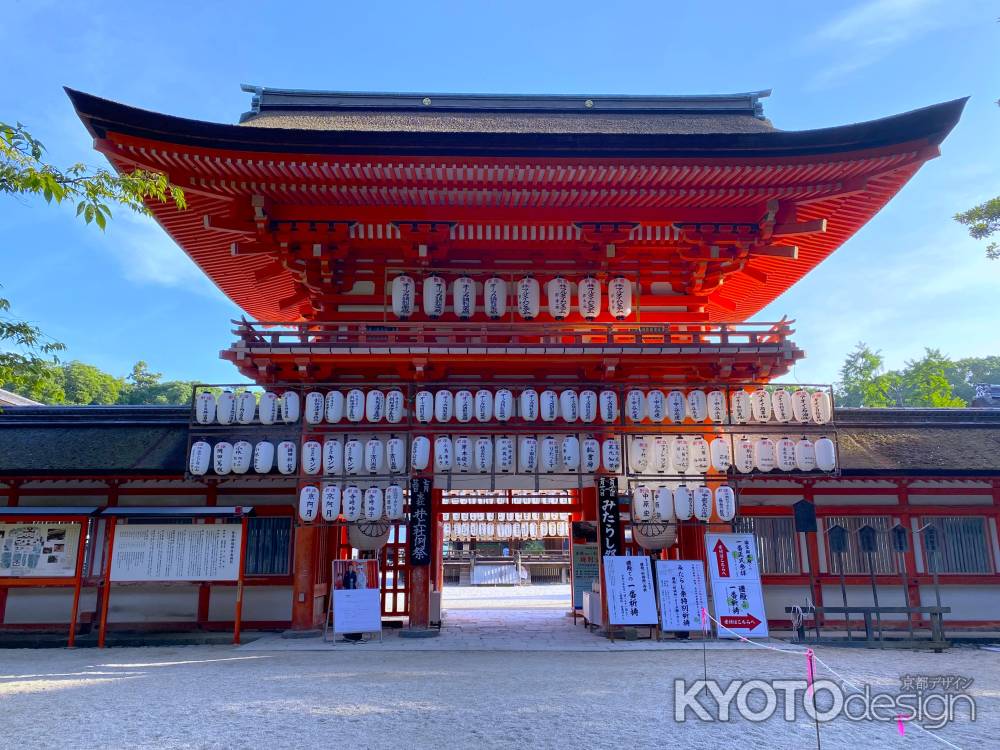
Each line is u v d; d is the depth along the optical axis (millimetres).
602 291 18031
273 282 22422
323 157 15031
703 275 17891
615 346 15938
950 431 19141
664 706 9312
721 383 16312
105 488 16828
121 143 14594
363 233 17422
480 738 7859
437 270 17531
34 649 14469
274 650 13922
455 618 20453
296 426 16188
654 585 15469
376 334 16234
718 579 15266
